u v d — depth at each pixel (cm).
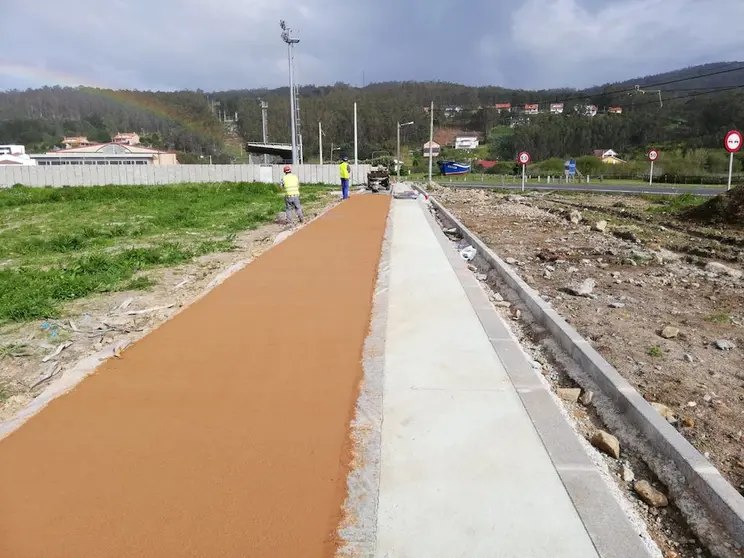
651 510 310
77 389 433
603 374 438
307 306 659
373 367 474
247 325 588
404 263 912
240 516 285
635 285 803
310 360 490
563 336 532
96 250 1152
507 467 328
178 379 450
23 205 2438
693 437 379
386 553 260
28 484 311
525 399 415
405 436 362
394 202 2236
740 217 1487
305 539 269
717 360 514
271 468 326
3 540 267
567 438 361
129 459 335
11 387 473
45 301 708
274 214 1791
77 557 256
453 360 489
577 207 2173
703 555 276
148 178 3875
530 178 5922
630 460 357
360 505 294
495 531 275
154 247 1152
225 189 3061
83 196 2720
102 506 292
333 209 1880
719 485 300
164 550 261
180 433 365
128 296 760
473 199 2656
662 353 528
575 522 283
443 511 290
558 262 974
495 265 886
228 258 1047
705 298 731
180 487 308
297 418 386
